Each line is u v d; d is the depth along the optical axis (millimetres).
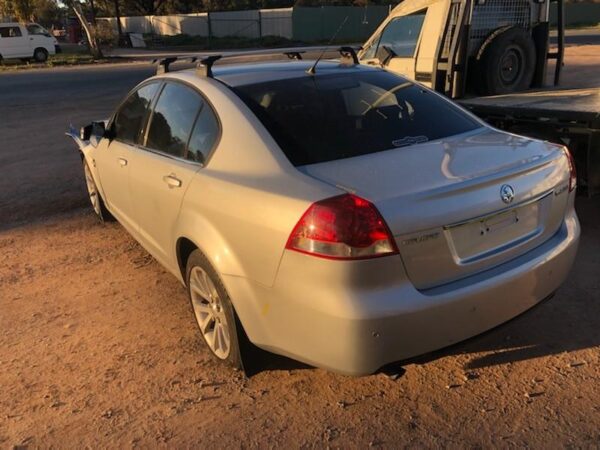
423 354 2639
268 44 38438
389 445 2682
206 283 3260
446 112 3576
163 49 38188
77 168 8328
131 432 2852
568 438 2658
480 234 2746
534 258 2947
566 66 11844
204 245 3045
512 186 2844
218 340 3295
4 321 4020
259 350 3113
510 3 7004
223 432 2822
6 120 12695
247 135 3098
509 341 3465
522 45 6750
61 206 6641
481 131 3451
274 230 2629
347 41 38844
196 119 3504
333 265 2445
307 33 40094
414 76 7137
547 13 7297
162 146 3850
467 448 2637
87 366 3428
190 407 3018
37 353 3590
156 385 3217
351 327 2443
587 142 4750
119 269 4809
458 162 2875
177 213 3395
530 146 3201
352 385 3129
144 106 4277
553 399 2928
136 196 4121
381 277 2471
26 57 29047
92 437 2830
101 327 3877
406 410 2910
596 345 3377
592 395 2941
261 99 3318
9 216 6367
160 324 3877
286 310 2648
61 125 11836
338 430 2795
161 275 4648
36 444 2797
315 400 3023
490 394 2996
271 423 2869
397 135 3211
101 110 13562
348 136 3123
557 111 4820
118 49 39656
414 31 7145
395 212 2480
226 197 2934
